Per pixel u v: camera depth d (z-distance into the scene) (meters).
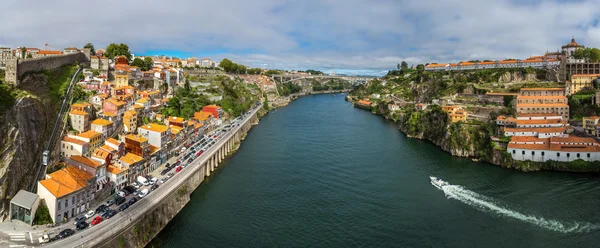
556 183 119.50
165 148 124.50
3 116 81.81
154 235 83.56
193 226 89.31
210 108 193.88
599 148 130.50
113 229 73.19
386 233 87.06
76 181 81.56
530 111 170.88
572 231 87.19
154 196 90.50
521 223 91.31
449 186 117.06
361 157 152.00
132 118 132.62
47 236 67.56
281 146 171.00
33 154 88.31
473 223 91.69
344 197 108.06
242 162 144.25
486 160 146.62
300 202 104.25
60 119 108.56
